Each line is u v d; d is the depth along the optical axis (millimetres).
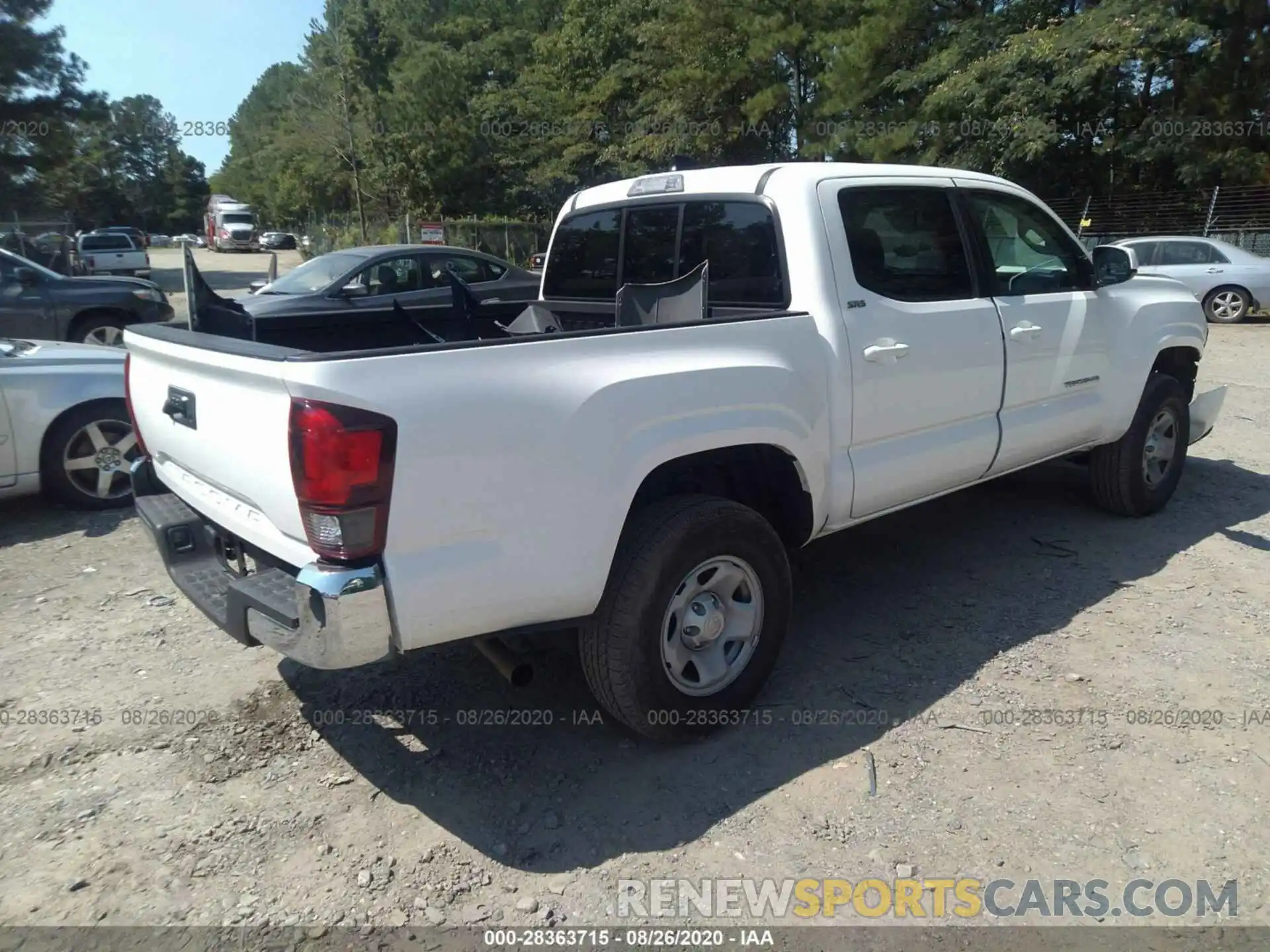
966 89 20078
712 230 3947
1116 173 21625
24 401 5621
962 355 4023
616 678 3018
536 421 2689
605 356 2895
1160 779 3016
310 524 2480
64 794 3039
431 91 31750
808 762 3158
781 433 3307
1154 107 21062
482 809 2957
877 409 3703
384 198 33500
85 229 66375
